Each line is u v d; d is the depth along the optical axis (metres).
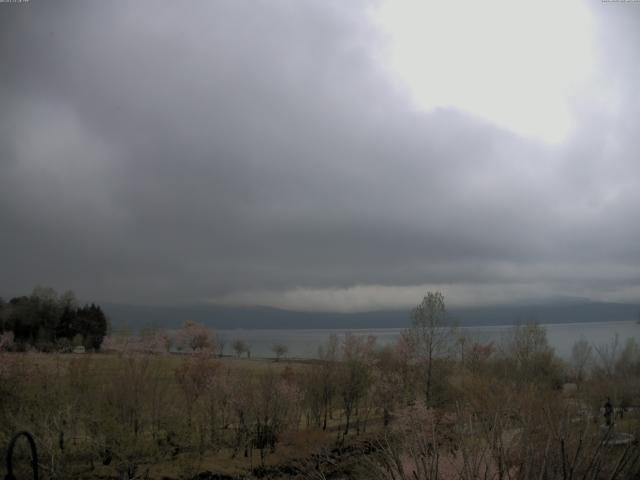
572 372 55.66
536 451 10.84
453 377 46.16
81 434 34.75
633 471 10.55
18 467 28.17
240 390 42.03
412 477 11.66
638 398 34.25
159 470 34.03
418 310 48.06
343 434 44.12
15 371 33.44
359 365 47.53
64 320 87.50
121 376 37.03
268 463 36.53
